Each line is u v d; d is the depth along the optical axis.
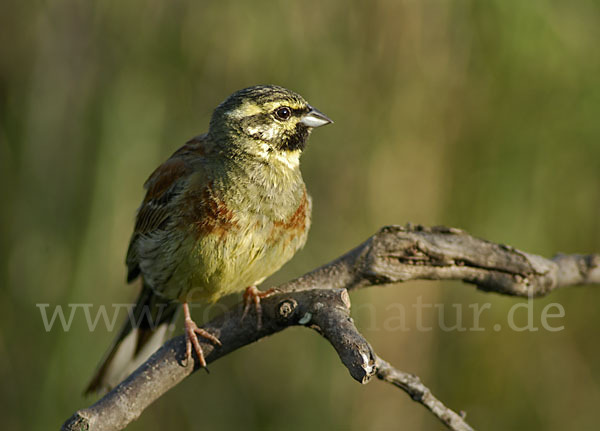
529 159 10.85
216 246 6.88
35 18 11.02
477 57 10.88
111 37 10.75
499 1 10.51
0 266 10.55
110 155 10.17
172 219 6.99
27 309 10.33
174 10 10.64
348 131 10.70
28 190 10.64
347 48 10.62
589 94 10.65
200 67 10.59
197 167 7.16
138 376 6.02
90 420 5.59
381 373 5.90
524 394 11.48
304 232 7.30
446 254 6.44
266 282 10.44
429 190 10.84
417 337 10.88
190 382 11.16
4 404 10.12
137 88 10.50
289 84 10.53
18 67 11.08
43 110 10.76
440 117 10.89
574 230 10.94
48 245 10.39
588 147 10.80
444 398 11.22
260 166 7.08
